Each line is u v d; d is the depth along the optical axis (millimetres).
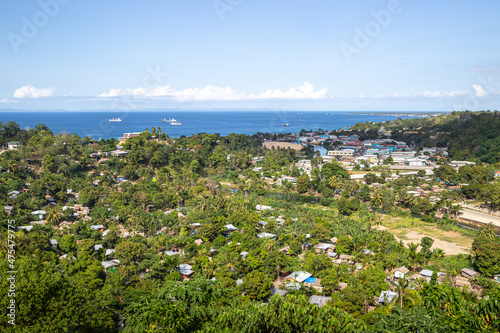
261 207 121188
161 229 101062
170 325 31266
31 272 32656
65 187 124438
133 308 34844
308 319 31391
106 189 127562
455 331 28094
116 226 96625
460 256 83812
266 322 32125
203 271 69188
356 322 31922
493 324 27375
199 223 101938
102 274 62125
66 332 31156
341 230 99312
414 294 49000
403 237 98938
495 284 66562
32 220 99812
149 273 67875
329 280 66500
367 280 66375
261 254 77562
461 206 128375
